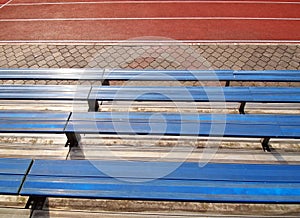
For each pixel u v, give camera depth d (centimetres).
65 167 269
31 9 798
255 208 279
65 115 326
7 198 290
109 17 744
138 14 755
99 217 275
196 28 685
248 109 407
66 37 661
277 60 553
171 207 281
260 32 667
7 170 263
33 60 567
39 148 343
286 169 264
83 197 246
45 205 284
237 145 343
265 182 253
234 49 585
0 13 777
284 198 240
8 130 306
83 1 843
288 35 654
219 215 274
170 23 708
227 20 719
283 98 359
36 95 367
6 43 627
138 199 245
